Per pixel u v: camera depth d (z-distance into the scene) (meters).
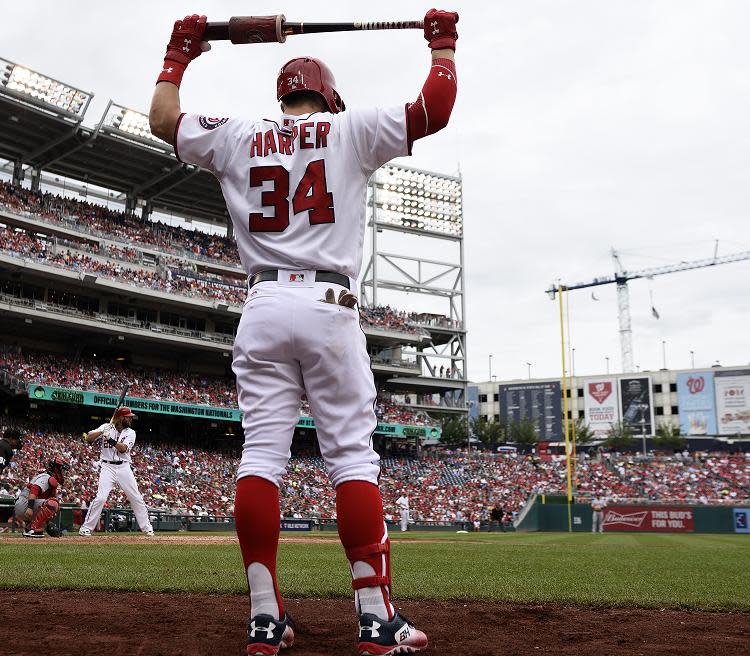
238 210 3.36
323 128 3.35
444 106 3.27
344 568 7.86
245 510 3.09
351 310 3.25
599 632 3.93
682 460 62.38
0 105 41.22
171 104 3.48
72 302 43.25
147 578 6.20
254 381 3.22
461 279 63.56
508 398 92.31
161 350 46.84
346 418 3.20
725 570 8.58
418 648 3.21
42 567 7.27
